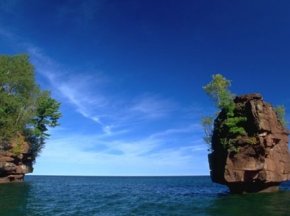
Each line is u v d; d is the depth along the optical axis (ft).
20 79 254.47
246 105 181.47
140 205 140.87
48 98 275.80
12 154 249.75
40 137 279.49
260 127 171.83
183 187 314.76
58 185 314.14
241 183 178.91
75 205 138.72
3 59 256.73
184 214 113.60
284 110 199.72
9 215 106.52
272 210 118.01
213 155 195.83
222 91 194.18
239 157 175.32
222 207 128.57
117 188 294.87
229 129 179.93
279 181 179.83
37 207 127.13
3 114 240.12
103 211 122.01
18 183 266.16
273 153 179.11
